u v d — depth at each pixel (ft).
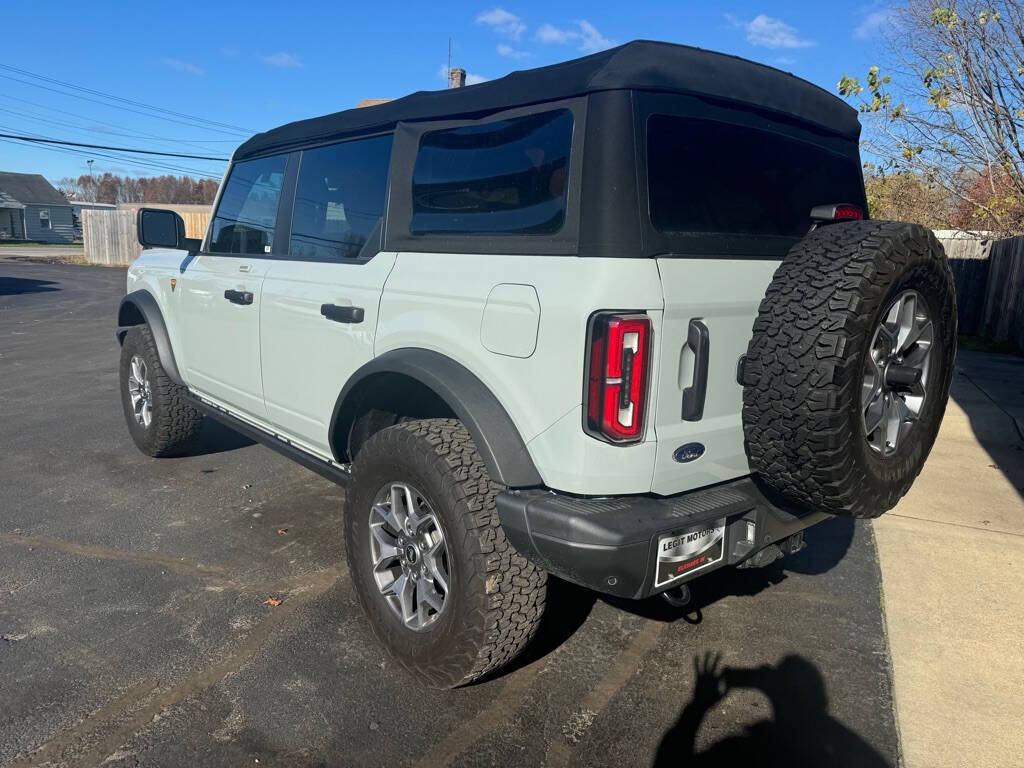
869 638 10.61
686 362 7.83
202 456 18.42
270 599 11.35
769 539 8.70
